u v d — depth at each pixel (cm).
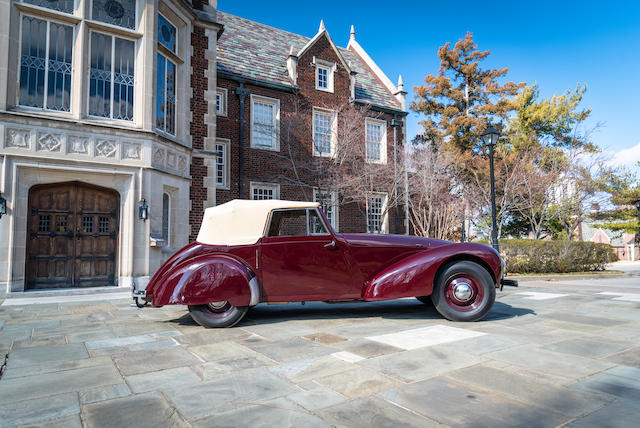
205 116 1064
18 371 283
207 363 298
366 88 1920
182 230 963
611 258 1346
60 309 580
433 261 439
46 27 794
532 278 1116
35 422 200
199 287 420
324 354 316
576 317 468
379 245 465
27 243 761
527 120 2339
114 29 840
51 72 796
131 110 872
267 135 1536
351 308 571
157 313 542
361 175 1611
